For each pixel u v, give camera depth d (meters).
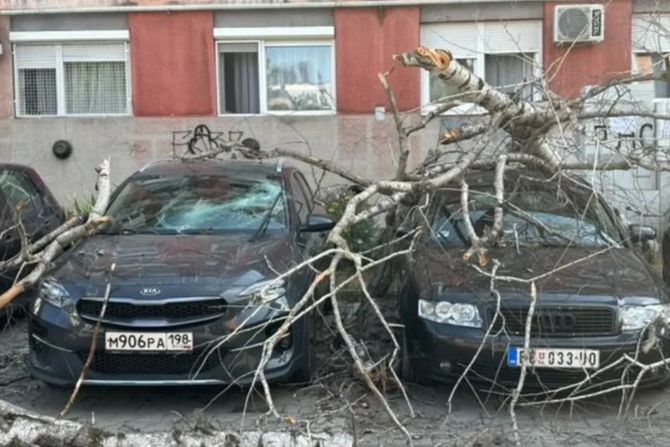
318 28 13.41
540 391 5.78
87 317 5.66
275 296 5.73
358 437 5.20
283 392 6.16
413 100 13.34
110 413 5.84
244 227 6.81
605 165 6.34
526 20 13.19
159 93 13.58
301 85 13.66
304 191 8.12
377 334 7.09
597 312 5.71
